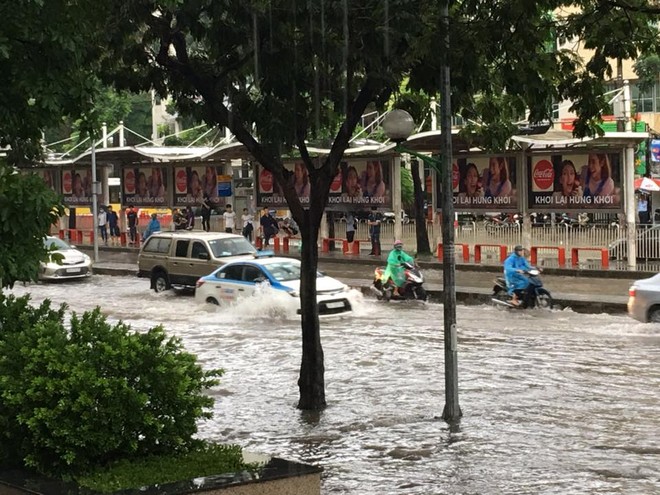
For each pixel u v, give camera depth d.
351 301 24.34
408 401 14.68
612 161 31.33
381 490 10.26
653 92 52.91
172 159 44.31
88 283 34.41
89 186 51.47
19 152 11.31
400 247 27.11
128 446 7.16
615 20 13.61
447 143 13.05
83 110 9.60
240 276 25.17
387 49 12.34
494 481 10.51
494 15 13.05
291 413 14.13
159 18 13.66
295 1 12.84
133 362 7.32
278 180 14.27
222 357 19.00
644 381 15.68
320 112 14.52
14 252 8.76
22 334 7.65
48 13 9.05
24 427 7.22
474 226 35.19
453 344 13.41
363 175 38.75
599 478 10.52
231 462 7.14
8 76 9.23
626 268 30.42
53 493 6.53
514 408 13.98
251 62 14.12
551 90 14.07
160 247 30.80
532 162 33.25
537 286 24.58
